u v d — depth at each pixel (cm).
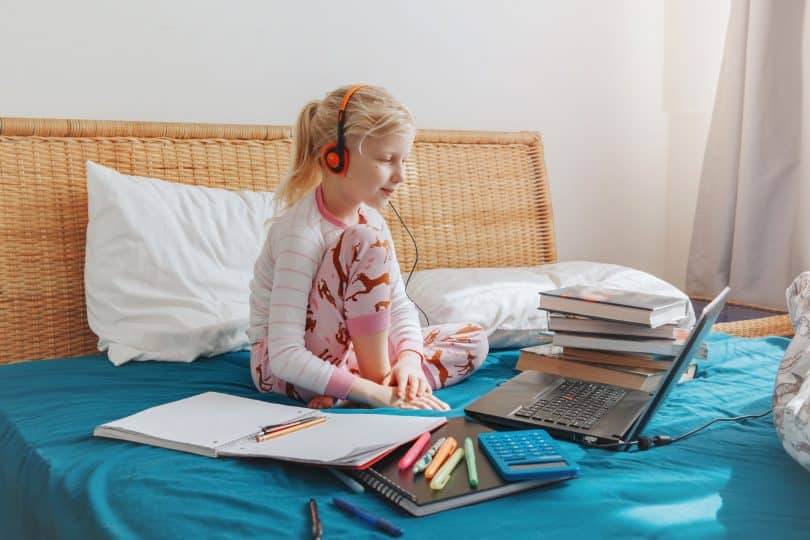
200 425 112
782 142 246
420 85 239
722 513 84
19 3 183
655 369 129
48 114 188
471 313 179
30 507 108
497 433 103
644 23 278
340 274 129
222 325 167
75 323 181
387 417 111
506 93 254
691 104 277
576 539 79
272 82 216
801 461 95
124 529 88
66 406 132
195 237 178
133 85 197
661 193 290
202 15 205
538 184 255
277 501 90
